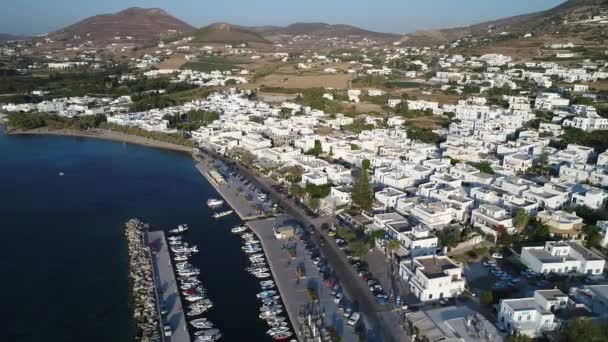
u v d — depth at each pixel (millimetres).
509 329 161875
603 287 178875
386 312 179750
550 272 199750
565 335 151875
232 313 183375
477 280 198625
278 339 166500
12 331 173875
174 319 176625
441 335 157625
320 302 187500
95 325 177625
